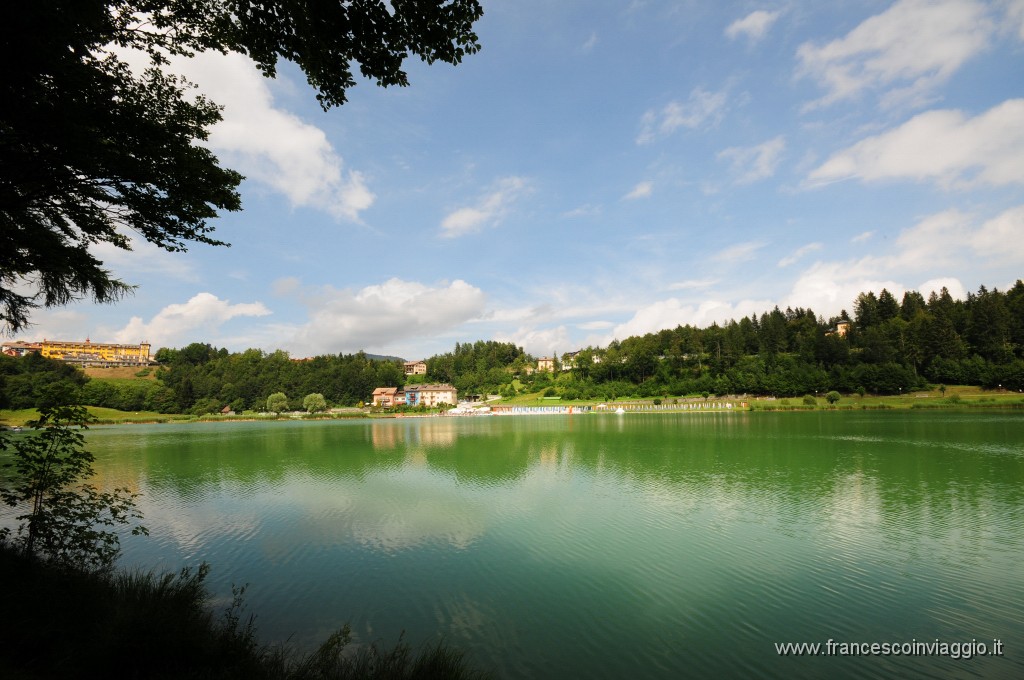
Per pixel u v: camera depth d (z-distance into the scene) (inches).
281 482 1290.6
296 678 333.1
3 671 287.7
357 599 551.2
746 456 1616.6
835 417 3358.8
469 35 354.3
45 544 474.6
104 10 359.9
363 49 358.0
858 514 879.7
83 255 506.9
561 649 443.8
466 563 660.7
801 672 407.5
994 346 4421.8
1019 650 439.2
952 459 1460.4
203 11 394.0
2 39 303.7
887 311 5944.9
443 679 349.4
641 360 6491.1
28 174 395.9
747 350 6338.6
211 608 522.3
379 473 1427.2
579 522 850.1
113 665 312.3
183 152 433.7
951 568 628.1
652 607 528.4
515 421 4311.0
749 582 591.8
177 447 2284.7
